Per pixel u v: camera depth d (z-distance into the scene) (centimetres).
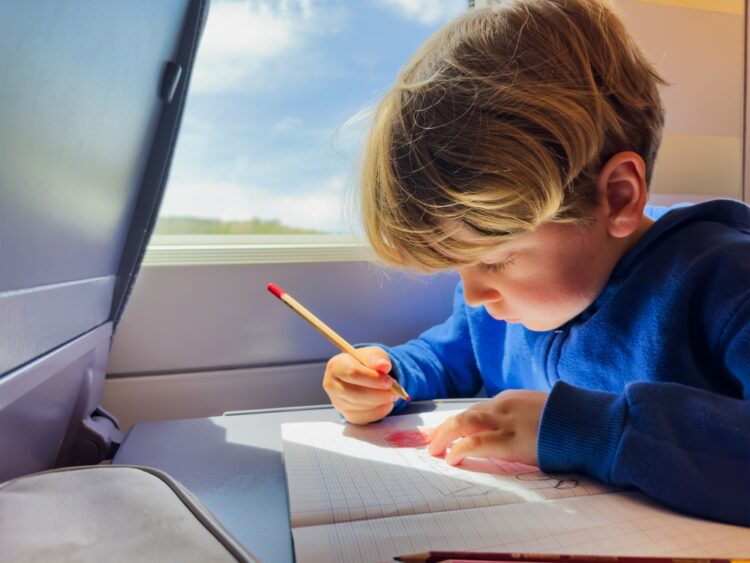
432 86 48
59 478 37
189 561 28
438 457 49
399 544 33
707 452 38
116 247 57
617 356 57
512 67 47
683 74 88
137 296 71
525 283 52
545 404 45
